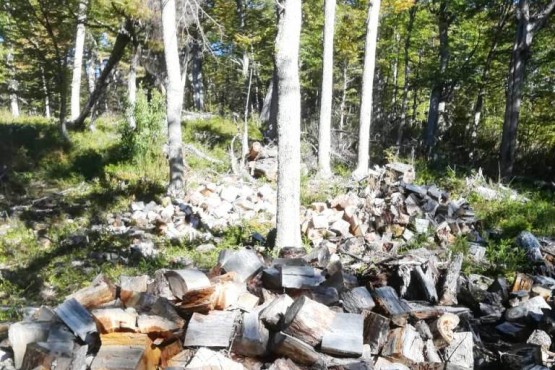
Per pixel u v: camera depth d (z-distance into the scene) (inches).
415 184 407.8
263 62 812.6
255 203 412.2
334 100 991.0
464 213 348.8
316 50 799.1
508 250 294.0
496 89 804.0
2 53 833.5
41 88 665.0
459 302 176.1
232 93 1191.6
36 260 295.6
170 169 435.8
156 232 350.9
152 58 681.0
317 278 139.3
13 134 597.0
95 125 738.2
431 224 329.4
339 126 812.0
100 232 347.6
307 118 872.3
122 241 325.1
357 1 689.0
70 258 295.4
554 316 155.7
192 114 820.6
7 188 448.8
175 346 112.5
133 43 653.3
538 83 668.1
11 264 295.0
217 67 1137.4
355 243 305.0
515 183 521.0
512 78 542.3
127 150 550.0
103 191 447.2
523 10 530.3
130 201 415.8
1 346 117.0
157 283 132.9
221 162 541.6
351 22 687.7
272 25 613.3
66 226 361.7
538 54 642.2
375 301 135.4
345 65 861.8
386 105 1013.2
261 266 145.5
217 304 120.6
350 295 133.0
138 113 549.6
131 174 491.5
